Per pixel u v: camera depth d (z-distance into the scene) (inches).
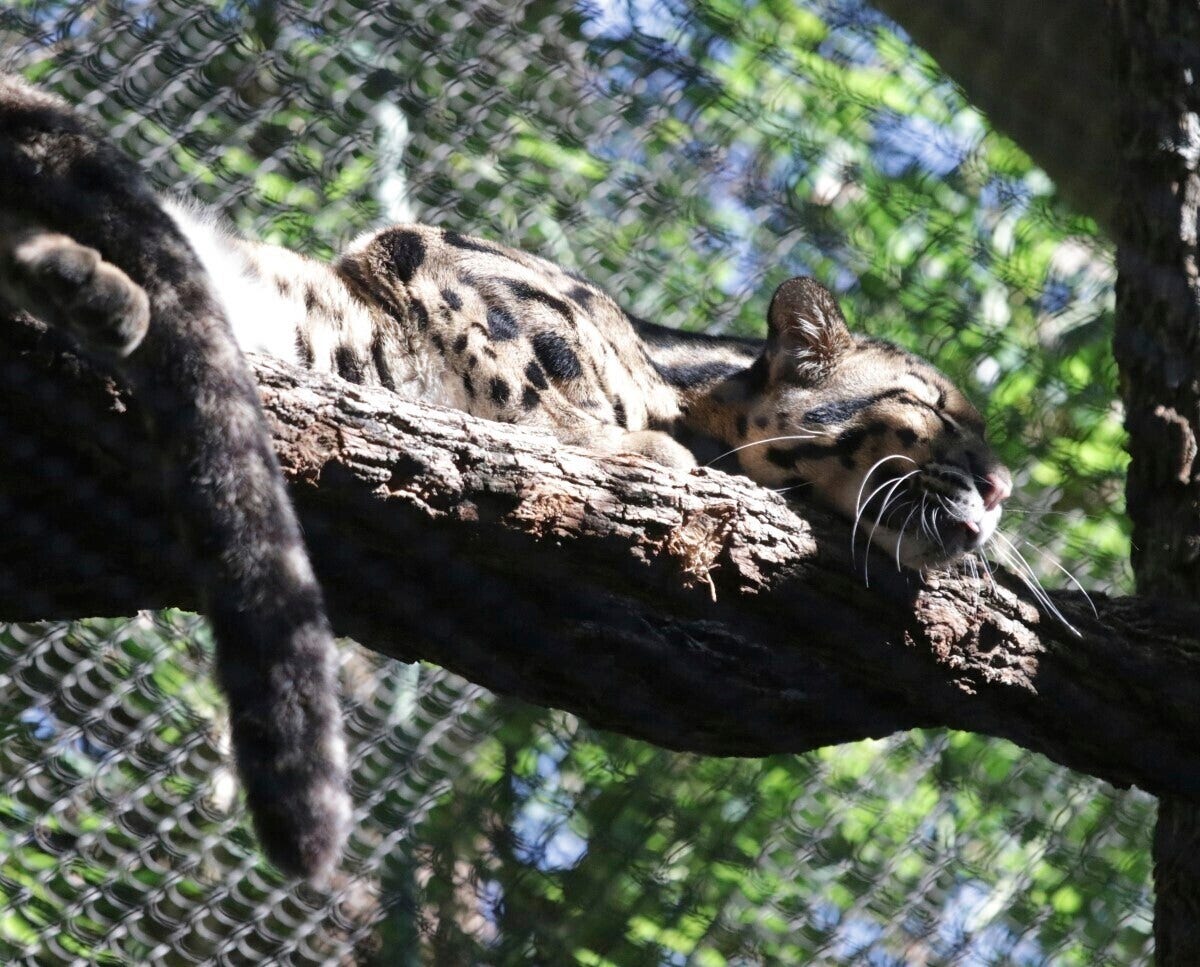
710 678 284.5
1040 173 363.3
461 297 312.3
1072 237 362.6
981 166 357.7
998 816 408.5
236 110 368.5
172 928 353.4
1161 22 302.7
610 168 374.9
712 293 382.9
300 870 193.8
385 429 227.0
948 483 305.1
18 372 213.0
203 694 366.6
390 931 364.2
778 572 253.4
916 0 317.4
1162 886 300.7
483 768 383.2
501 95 376.5
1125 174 308.3
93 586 242.8
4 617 247.8
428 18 378.6
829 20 344.2
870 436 316.2
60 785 353.4
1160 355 303.9
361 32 376.5
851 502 316.8
